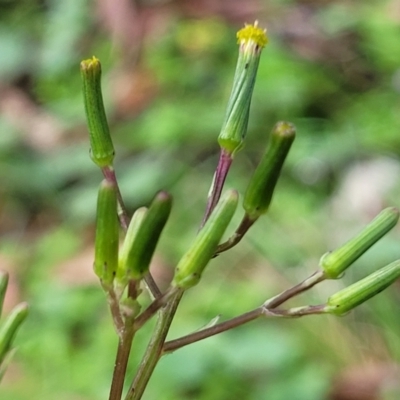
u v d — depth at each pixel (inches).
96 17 15.3
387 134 11.8
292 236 10.6
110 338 9.0
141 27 14.6
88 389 8.5
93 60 5.2
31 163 12.8
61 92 14.4
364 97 12.6
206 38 13.8
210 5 14.6
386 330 9.4
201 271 5.0
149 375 5.2
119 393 5.1
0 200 12.3
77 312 9.5
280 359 8.7
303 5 14.6
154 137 12.0
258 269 10.2
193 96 12.8
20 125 13.6
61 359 8.9
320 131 12.0
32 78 15.0
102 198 4.9
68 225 11.6
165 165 11.9
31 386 8.6
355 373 8.9
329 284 9.9
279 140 5.1
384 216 5.2
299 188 11.4
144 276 5.0
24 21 16.0
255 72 5.3
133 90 13.6
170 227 10.9
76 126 13.4
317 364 8.9
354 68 13.2
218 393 8.4
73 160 12.7
